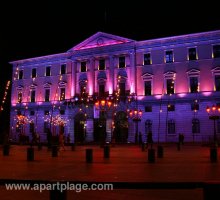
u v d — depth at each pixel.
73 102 59.78
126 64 57.41
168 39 54.28
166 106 53.28
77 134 60.44
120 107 56.00
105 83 58.91
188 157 23.59
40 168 17.28
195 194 10.11
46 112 64.75
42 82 66.25
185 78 52.72
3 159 23.38
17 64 69.94
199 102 51.06
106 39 59.50
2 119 69.75
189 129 51.09
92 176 13.84
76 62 62.34
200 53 52.16
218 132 49.06
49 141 36.69
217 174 14.06
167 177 13.17
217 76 50.72
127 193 10.32
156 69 55.00
